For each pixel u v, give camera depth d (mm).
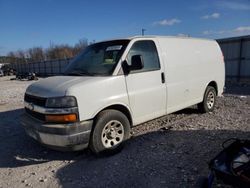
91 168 4242
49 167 4414
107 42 5344
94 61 5105
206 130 5762
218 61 7461
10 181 4020
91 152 4789
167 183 3643
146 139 5406
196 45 6699
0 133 6520
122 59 4801
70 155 4840
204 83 6887
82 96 4203
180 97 6004
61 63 41812
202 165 4090
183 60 6082
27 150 5234
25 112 5070
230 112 7371
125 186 3645
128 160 4438
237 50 17281
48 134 4152
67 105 4102
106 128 4543
